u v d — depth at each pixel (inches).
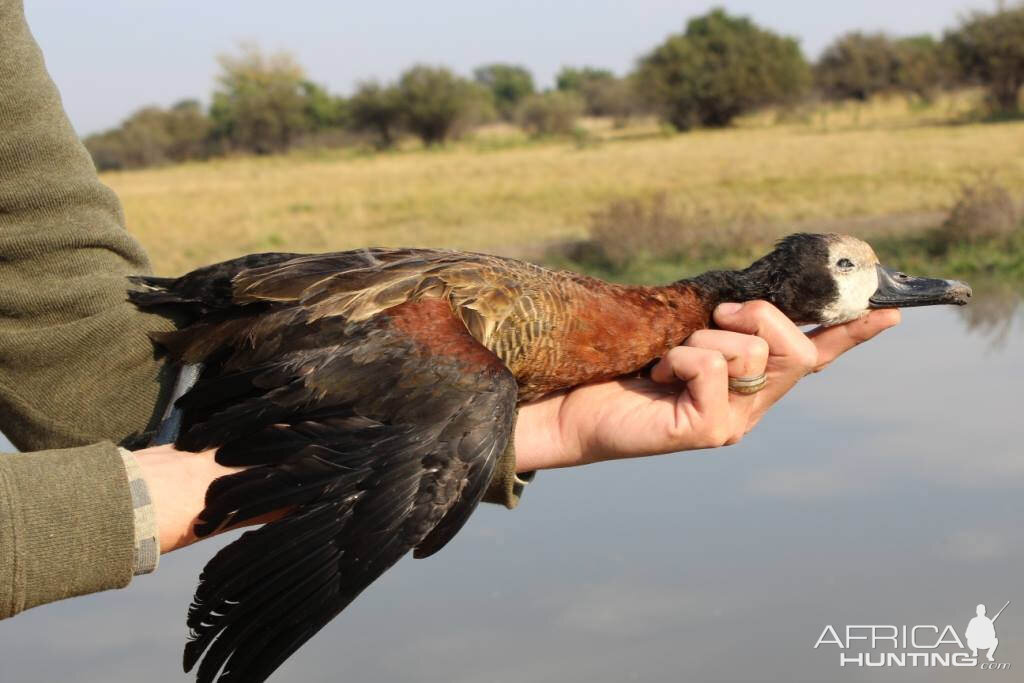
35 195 32.7
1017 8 432.5
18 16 33.4
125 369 33.0
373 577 30.7
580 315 35.9
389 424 32.2
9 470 28.2
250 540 30.1
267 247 187.0
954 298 37.7
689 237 161.5
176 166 590.2
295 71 646.5
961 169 237.6
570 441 34.9
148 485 29.1
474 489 31.9
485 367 32.9
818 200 202.8
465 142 573.6
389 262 35.4
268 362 33.0
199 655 29.4
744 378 33.4
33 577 27.8
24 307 32.4
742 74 518.0
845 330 35.0
